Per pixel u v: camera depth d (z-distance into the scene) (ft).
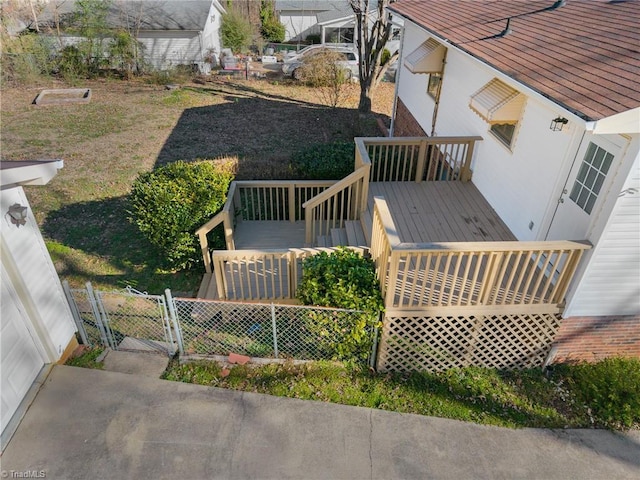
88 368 18.43
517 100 21.79
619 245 15.90
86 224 32.40
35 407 16.61
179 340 19.13
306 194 30.50
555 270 17.78
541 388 18.63
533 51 19.40
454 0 36.70
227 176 29.19
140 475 14.60
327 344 19.38
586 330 18.51
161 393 17.54
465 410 17.58
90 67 72.28
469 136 28.43
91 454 15.14
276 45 101.81
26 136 49.11
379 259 19.15
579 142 17.63
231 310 21.24
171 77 72.28
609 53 16.22
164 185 26.40
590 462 15.76
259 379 18.49
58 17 72.28
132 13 75.92
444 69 33.19
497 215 25.39
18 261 15.76
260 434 16.19
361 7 52.70
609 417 17.29
